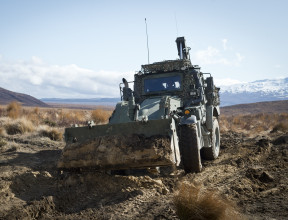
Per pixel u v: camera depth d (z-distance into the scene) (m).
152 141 5.28
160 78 8.10
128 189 5.21
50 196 4.61
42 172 6.32
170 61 8.20
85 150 5.59
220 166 7.01
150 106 6.92
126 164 5.28
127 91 8.24
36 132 12.76
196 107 6.71
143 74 8.23
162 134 5.45
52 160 8.24
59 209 4.45
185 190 3.64
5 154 9.05
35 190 5.33
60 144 11.33
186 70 7.88
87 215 4.10
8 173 6.27
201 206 3.43
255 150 8.86
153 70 8.45
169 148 5.23
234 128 18.33
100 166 5.42
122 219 3.88
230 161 7.53
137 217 3.95
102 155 5.39
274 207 4.10
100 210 4.28
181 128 6.11
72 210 4.39
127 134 5.56
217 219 3.39
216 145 8.41
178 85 7.86
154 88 8.08
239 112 59.50
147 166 5.27
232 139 12.52
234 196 4.75
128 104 6.48
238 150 9.16
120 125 5.69
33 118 16.34
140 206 4.39
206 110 7.86
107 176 5.62
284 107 68.50
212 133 7.74
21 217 4.04
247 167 6.81
